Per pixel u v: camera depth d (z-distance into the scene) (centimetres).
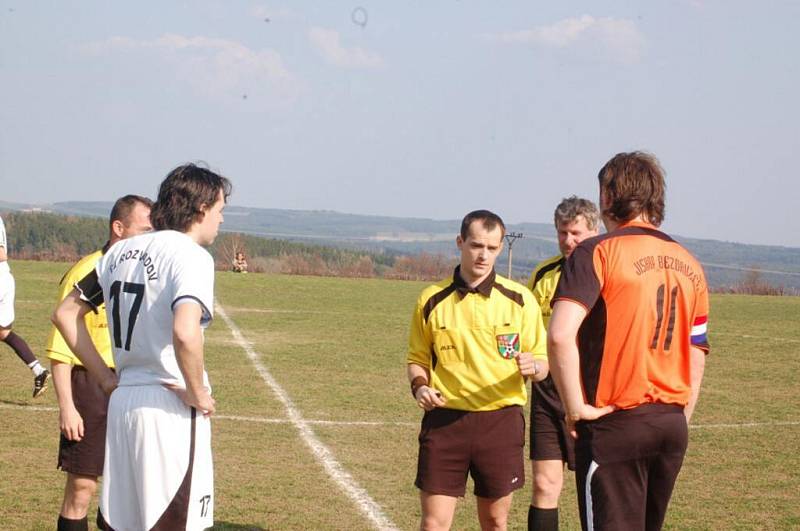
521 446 504
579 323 374
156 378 392
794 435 988
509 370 494
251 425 950
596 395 383
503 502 501
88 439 509
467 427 492
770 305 2878
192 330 372
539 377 503
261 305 2342
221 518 634
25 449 815
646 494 388
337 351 1558
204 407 385
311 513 654
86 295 416
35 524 607
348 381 1255
